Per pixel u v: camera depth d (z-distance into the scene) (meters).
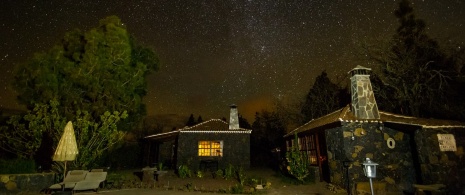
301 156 15.09
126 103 17.08
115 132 14.08
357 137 12.48
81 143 13.27
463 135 12.01
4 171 10.56
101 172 11.24
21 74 14.62
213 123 23.42
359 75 13.65
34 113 13.80
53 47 15.12
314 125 15.74
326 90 30.23
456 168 11.48
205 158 21.17
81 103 14.98
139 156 25.45
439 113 18.42
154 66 20.52
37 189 11.02
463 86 17.77
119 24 17.12
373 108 13.09
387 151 12.46
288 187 13.39
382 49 20.83
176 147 22.22
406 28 20.67
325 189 12.79
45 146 13.32
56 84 14.52
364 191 11.85
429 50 19.41
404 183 12.17
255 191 12.28
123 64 16.55
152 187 13.03
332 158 13.69
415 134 12.34
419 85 19.34
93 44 15.44
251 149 31.61
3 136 13.37
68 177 10.43
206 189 12.68
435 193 9.99
